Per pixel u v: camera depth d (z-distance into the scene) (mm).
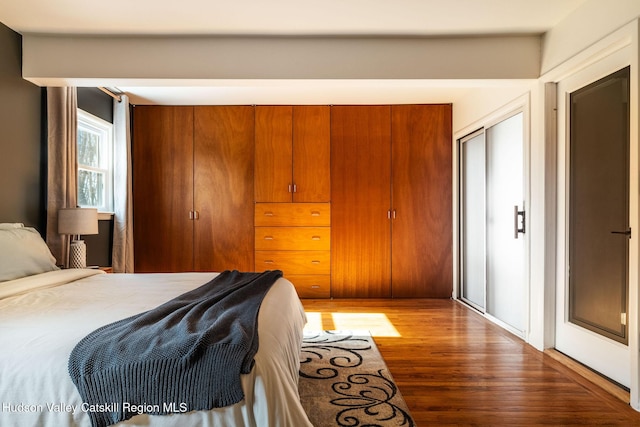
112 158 4387
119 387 1239
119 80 3088
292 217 4840
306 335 3344
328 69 3082
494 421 1945
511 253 3520
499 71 3055
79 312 1718
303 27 2902
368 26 2891
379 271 4848
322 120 4848
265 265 4855
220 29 2924
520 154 3369
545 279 2920
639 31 2070
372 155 4848
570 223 2789
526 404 2123
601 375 2445
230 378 1240
